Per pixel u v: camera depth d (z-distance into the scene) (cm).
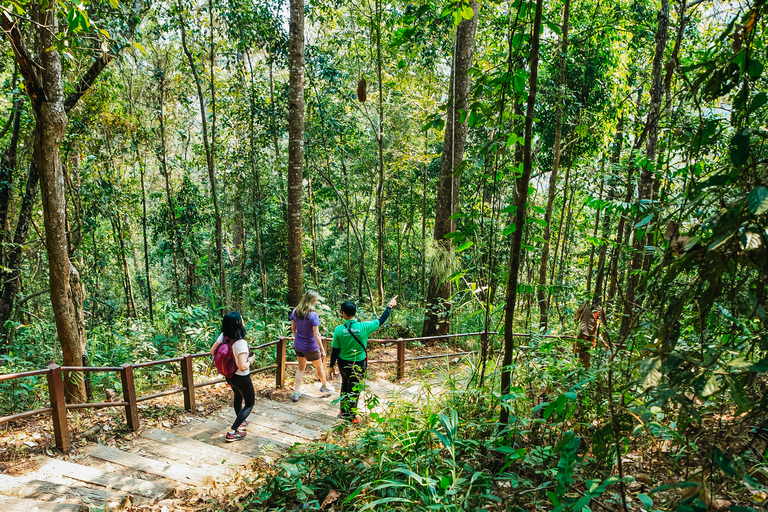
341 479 375
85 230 1223
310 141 1491
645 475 287
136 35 859
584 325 407
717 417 284
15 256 998
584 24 1033
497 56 1006
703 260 165
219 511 385
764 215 152
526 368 412
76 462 457
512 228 309
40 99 521
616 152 981
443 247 819
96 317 1504
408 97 1209
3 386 605
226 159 1594
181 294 1708
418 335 1063
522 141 304
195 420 588
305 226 1864
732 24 184
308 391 719
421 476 311
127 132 1278
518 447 321
